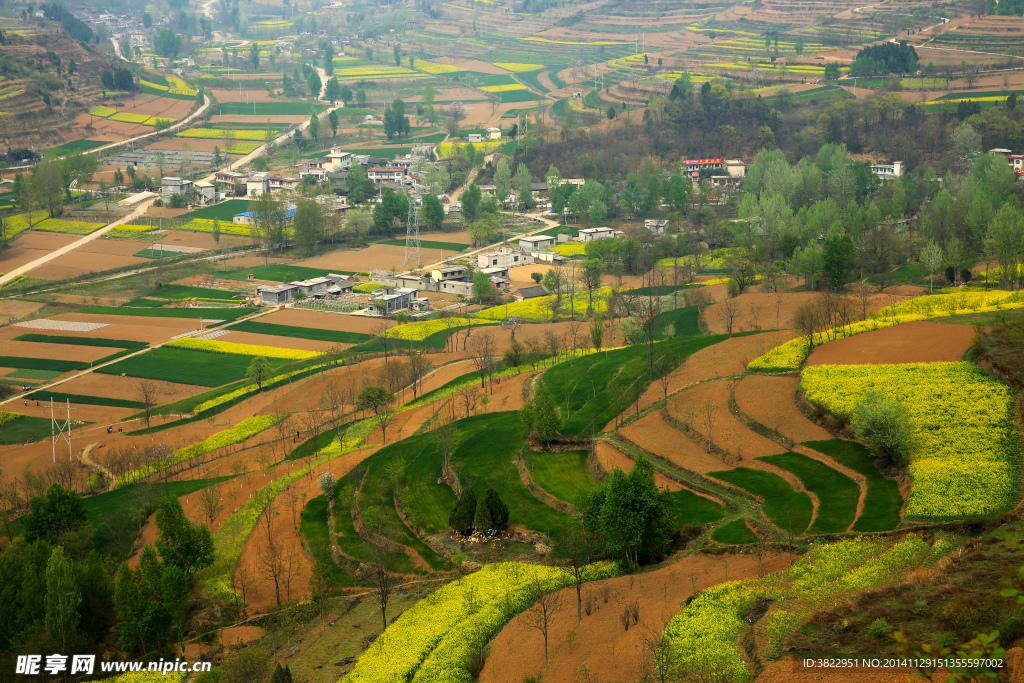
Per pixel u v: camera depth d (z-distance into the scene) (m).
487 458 130.12
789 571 82.44
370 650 85.69
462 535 109.38
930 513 88.00
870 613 68.81
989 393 111.62
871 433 103.06
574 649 77.12
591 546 99.69
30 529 116.50
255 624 96.12
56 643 88.69
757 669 66.00
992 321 136.00
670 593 85.00
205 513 127.00
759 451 114.44
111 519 126.19
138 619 91.25
